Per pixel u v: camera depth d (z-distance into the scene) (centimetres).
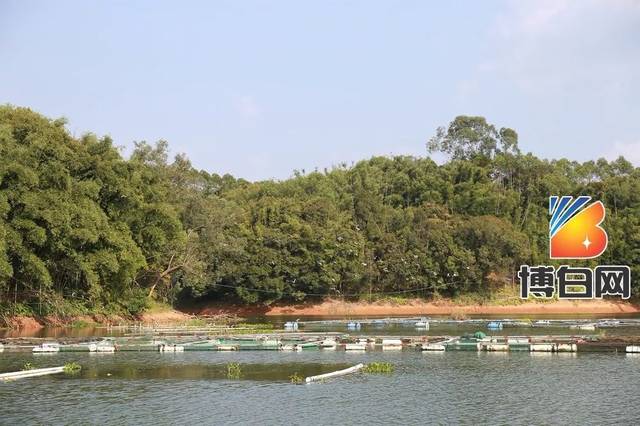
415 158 16325
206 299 11069
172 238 8169
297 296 10869
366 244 11688
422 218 12356
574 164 16300
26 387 3375
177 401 3041
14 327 6556
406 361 4253
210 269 10144
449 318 8881
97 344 4944
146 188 7950
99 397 3130
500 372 3791
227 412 2827
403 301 11512
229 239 10188
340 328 6994
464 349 4769
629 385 3384
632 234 11631
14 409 2886
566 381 3497
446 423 2642
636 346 4578
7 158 5966
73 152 6931
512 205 13400
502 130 18975
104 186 7162
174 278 9606
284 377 3669
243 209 11425
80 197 6631
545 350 4638
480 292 11638
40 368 3988
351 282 11388
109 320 7519
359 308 11231
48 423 2656
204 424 2638
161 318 8450
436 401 3027
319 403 2989
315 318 9531
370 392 3228
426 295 11675
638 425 2605
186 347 4919
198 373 3816
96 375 3750
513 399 3072
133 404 2980
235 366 3838
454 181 14712
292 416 2755
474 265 11456
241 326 7462
